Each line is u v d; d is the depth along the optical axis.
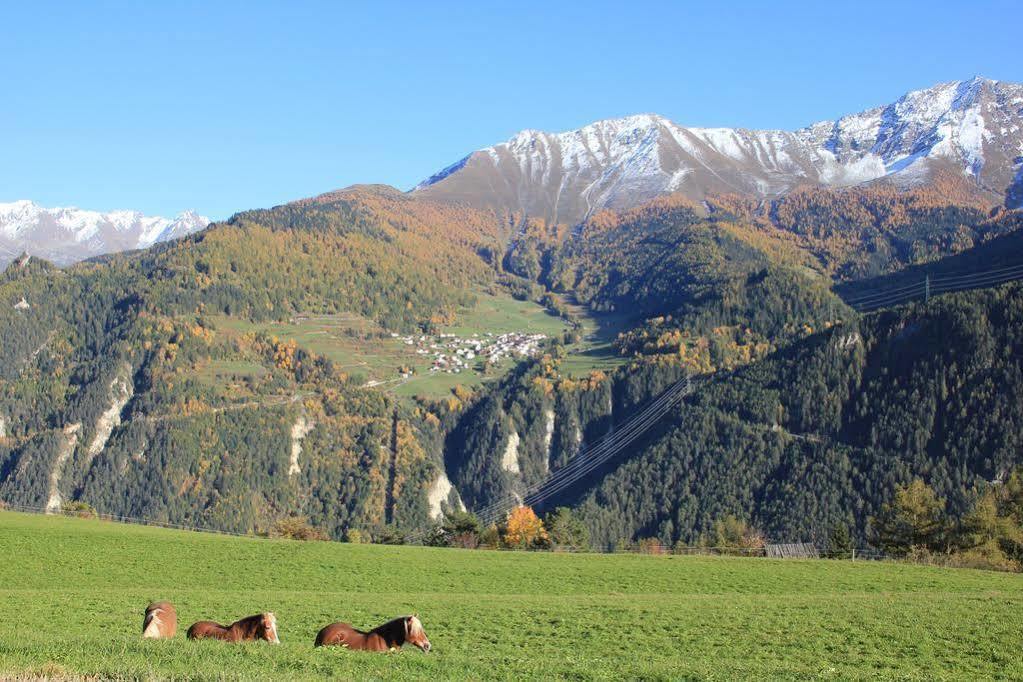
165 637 28.19
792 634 40.72
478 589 68.00
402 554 86.25
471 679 24.81
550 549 130.50
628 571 77.00
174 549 84.44
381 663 25.83
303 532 145.00
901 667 33.78
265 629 28.89
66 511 181.50
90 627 37.91
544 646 38.22
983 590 67.62
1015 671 33.19
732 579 72.75
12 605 46.00
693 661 33.19
